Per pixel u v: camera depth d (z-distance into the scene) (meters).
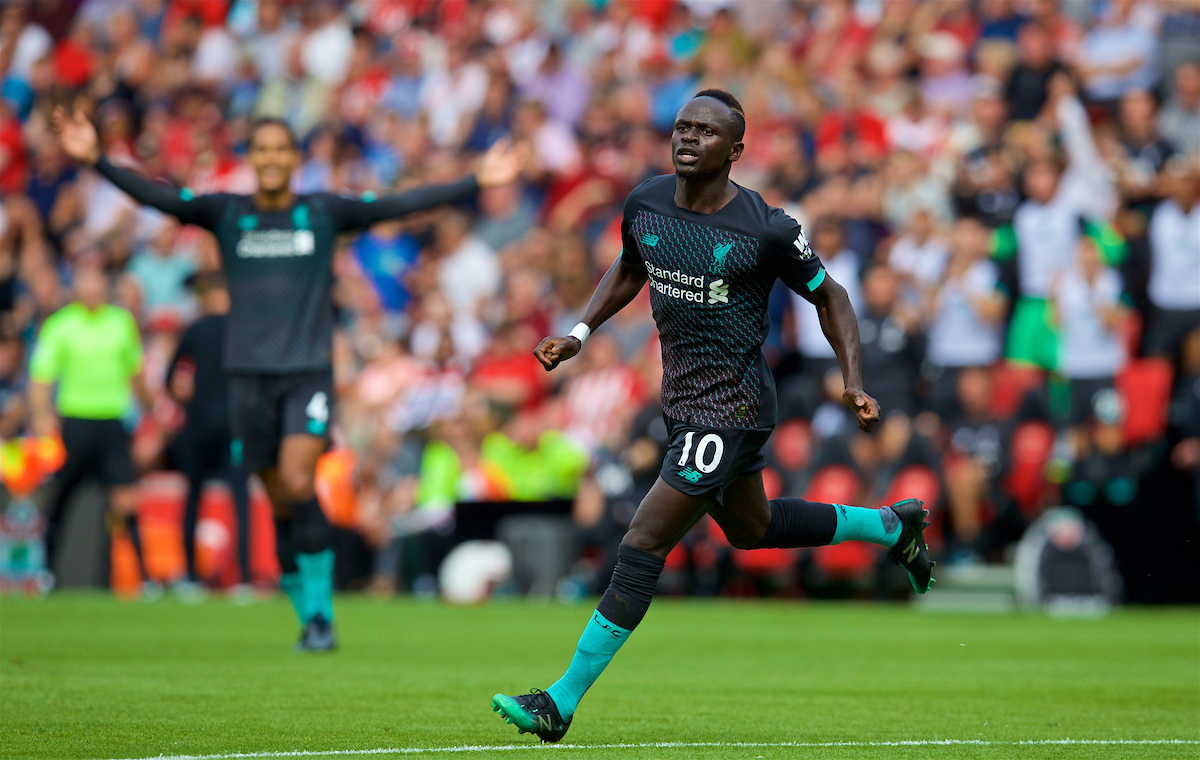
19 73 79.62
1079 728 16.61
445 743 15.03
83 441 45.41
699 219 15.65
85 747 14.53
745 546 16.91
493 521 49.53
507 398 50.84
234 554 48.41
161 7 82.62
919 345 45.50
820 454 44.53
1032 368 44.81
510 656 25.72
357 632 31.36
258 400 25.39
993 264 46.47
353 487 49.31
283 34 77.94
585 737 15.67
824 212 49.91
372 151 68.81
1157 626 34.91
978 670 24.00
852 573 43.97
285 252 25.33
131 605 38.91
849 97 55.88
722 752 14.54
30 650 25.95
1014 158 48.53
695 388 15.70
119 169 25.66
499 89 65.50
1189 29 53.41
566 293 53.66
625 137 60.47
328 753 14.19
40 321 60.91
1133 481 43.59
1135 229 46.97
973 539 42.78
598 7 68.38
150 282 61.41
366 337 57.94
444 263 59.12
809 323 46.88
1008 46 53.88
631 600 15.20
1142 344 46.25
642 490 46.22
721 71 60.38
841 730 16.36
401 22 75.44
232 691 19.62
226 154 73.31
